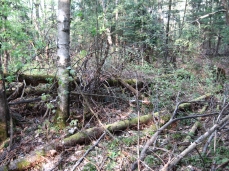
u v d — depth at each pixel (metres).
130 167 3.21
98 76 6.06
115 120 5.28
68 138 4.24
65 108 4.86
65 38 4.54
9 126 4.71
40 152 3.89
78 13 4.83
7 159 4.00
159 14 15.31
